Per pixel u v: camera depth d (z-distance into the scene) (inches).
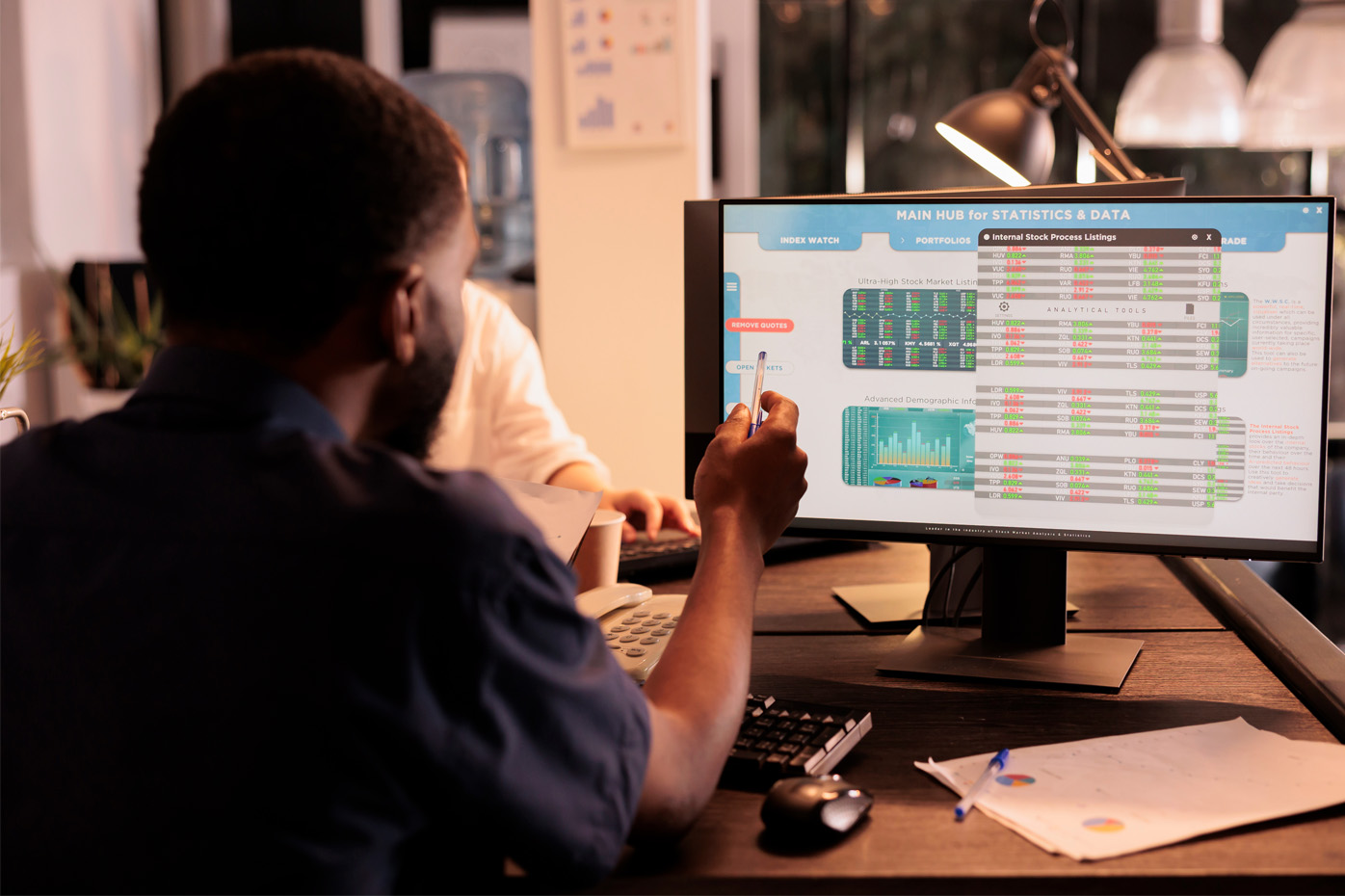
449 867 26.8
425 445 29.7
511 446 76.5
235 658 22.8
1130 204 41.2
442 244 26.7
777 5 193.6
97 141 157.6
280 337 25.4
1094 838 29.6
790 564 58.0
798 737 34.8
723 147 193.2
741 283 45.5
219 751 22.6
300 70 24.9
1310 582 119.4
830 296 44.6
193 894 22.7
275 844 22.4
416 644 22.9
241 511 24.0
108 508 24.9
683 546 58.4
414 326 26.4
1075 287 42.0
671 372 108.0
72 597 24.4
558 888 26.4
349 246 24.5
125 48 167.2
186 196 24.3
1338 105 123.0
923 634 46.5
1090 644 44.8
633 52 103.1
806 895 28.5
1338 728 36.5
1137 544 42.4
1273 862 28.5
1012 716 38.6
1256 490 41.1
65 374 141.4
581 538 44.9
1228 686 40.9
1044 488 43.1
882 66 194.9
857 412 44.8
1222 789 32.3
